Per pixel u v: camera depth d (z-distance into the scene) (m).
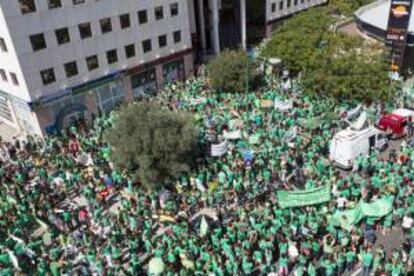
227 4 62.25
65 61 39.78
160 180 29.20
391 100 38.78
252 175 29.19
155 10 46.16
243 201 27.28
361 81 37.47
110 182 30.11
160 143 28.33
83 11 39.72
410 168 28.11
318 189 24.73
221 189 28.33
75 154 34.88
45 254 24.36
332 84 38.25
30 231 26.84
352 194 26.31
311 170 28.88
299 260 21.45
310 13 49.09
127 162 28.95
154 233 25.28
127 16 43.66
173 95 44.62
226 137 33.59
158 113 29.58
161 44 48.31
